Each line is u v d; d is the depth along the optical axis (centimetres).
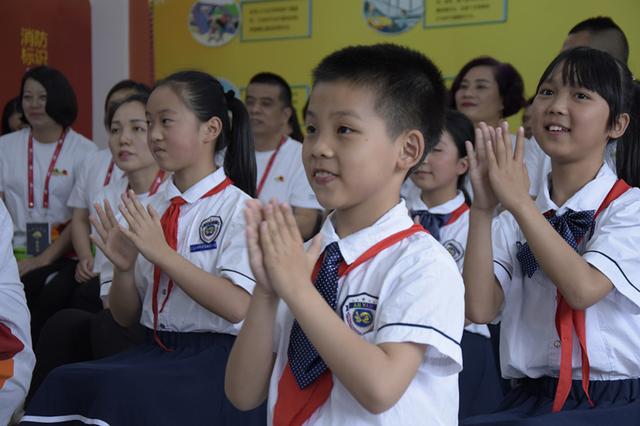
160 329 212
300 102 441
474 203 165
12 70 441
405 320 119
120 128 274
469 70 353
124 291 208
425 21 411
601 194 175
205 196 214
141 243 189
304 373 128
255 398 132
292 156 364
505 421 160
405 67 130
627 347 168
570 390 171
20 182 379
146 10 473
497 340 264
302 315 112
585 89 170
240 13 451
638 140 188
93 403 189
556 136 173
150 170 279
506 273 178
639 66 371
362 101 124
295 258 114
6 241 206
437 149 261
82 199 352
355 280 131
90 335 251
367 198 130
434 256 127
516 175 158
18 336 204
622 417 162
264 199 357
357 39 427
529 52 392
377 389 112
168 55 470
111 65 480
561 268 158
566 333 166
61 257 356
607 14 376
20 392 205
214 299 192
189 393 196
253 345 126
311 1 435
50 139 384
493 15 397
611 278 161
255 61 450
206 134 216
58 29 464
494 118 352
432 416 126
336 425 125
